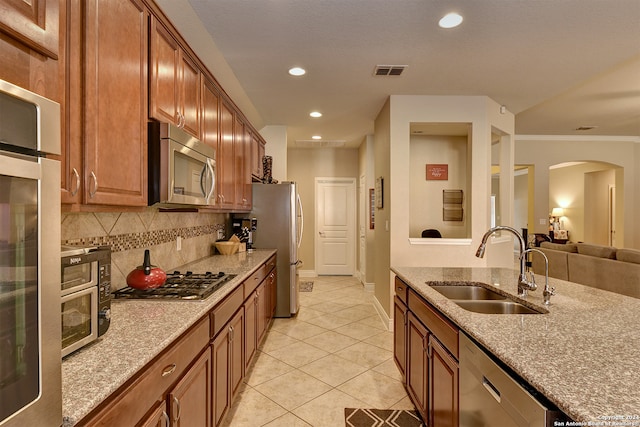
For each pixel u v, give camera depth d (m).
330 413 2.19
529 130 6.14
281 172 5.10
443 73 3.15
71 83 1.09
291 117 4.63
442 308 1.58
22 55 0.72
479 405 1.24
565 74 3.18
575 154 6.59
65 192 1.07
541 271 5.20
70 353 1.05
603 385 0.86
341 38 2.51
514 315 1.45
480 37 2.49
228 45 2.60
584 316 1.43
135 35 1.46
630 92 4.09
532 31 2.41
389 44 2.60
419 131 4.57
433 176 4.93
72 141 1.10
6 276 0.58
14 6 0.68
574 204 9.51
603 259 4.13
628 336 1.20
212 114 2.51
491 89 3.57
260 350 3.19
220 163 2.72
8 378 0.58
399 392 2.45
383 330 3.74
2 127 0.56
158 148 1.61
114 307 1.58
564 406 0.78
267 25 2.33
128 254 2.01
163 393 1.19
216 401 1.74
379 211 4.37
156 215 2.37
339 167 6.91
